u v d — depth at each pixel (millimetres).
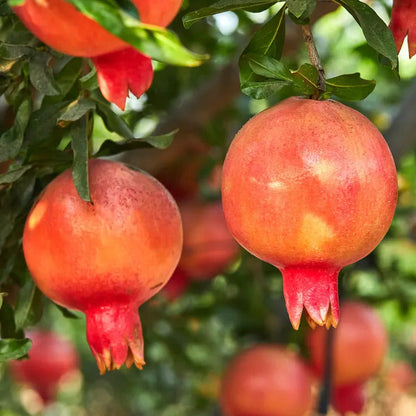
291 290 579
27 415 1991
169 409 1978
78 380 2324
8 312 715
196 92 1083
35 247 605
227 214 575
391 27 615
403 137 1127
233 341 1259
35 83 644
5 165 810
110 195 603
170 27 1081
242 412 1025
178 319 1294
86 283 598
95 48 527
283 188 552
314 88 610
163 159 1082
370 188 558
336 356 1084
